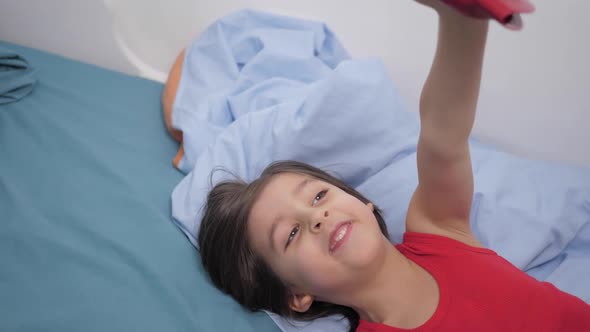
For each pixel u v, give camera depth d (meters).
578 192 1.03
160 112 1.33
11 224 1.00
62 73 1.39
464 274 0.82
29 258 0.95
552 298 0.78
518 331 0.75
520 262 0.95
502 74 1.27
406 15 1.32
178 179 1.15
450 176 0.79
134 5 1.41
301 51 1.29
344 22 1.39
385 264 0.86
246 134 1.11
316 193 0.90
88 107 1.29
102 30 1.43
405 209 1.03
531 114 1.28
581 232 1.00
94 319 0.87
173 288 0.93
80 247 0.97
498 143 1.34
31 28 1.46
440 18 0.58
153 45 1.47
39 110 1.25
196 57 1.33
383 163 1.08
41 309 0.88
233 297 0.95
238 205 0.94
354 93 1.06
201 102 1.23
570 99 1.23
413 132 1.11
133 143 1.22
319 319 0.94
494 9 0.45
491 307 0.78
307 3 1.40
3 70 1.29
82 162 1.14
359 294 0.87
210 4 1.43
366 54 1.41
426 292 0.84
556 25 1.18
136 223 1.03
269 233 0.88
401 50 1.36
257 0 1.42
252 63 1.27
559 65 1.21
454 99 0.66
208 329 0.88
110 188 1.09
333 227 0.82
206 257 0.97
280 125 1.08
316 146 1.06
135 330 0.87
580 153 1.27
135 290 0.92
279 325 0.91
